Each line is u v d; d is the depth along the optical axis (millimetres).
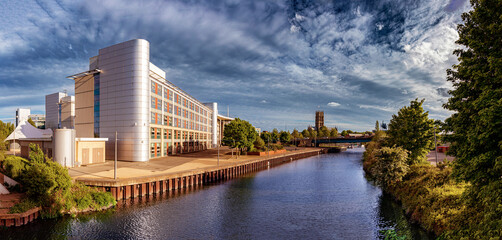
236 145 73750
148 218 28719
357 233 25344
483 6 14305
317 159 104000
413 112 43094
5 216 24578
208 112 124938
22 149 63781
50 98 103938
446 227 20828
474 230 14883
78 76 65625
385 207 33469
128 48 56688
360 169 71562
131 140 55938
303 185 48281
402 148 41281
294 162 91750
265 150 95375
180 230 25719
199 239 23766
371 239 23938
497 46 13617
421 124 42844
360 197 39094
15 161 35531
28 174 27094
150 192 37406
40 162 28297
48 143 51719
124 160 56438
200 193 40688
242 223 27891
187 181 43875
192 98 92500
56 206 27828
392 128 50594
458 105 15586
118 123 57375
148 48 57969
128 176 37250
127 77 56562
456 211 21328
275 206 34156
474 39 15023
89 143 50812
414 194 30922
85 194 30984
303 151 117625
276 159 87125
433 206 24391
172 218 28969
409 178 36375
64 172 29125
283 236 24703
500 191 12227
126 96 56531
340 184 49344
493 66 12602
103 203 31125
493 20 14031
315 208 33375
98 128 60688
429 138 41812
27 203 26547
